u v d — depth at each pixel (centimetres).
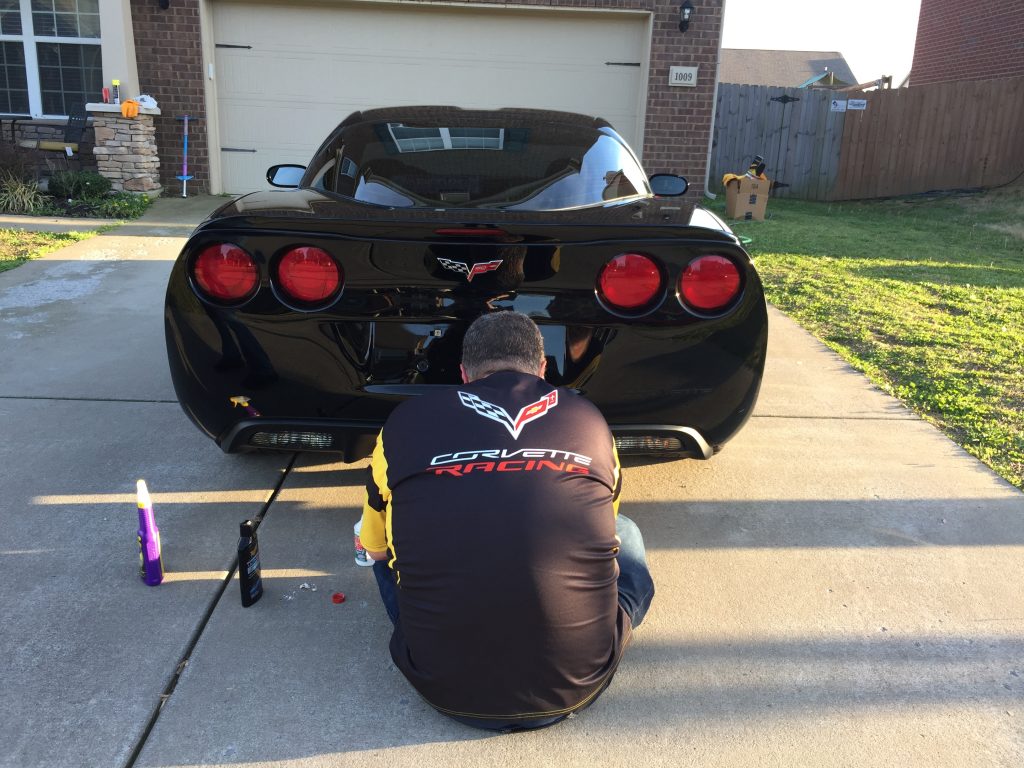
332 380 269
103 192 942
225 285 261
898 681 227
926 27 1798
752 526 307
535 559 183
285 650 233
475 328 213
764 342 277
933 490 337
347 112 1073
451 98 1080
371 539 210
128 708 209
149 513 251
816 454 370
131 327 521
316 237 258
